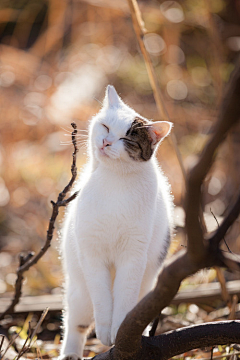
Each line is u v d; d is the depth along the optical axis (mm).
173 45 7414
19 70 7246
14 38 8453
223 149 6281
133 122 2773
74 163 2766
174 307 4375
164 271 1633
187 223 1430
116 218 2578
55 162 6234
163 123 2803
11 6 8062
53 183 6023
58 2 7504
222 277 3463
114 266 2809
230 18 7598
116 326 2508
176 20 7047
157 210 2826
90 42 7773
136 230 2598
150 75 3258
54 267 5125
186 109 6871
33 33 9172
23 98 6922
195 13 6914
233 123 1147
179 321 4027
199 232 1438
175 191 5758
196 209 1396
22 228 5668
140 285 2680
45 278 4934
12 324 3977
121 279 2648
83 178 2990
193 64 7738
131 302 2598
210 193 5859
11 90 6973
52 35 7500
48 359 3270
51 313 4141
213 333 2203
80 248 2672
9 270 5094
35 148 6445
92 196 2631
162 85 7156
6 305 4164
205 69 7566
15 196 6000
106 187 2631
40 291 4781
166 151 6145
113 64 7422
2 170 6137
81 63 7488
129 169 2654
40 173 6129
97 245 2637
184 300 4336
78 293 2896
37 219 5629
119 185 2629
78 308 2902
